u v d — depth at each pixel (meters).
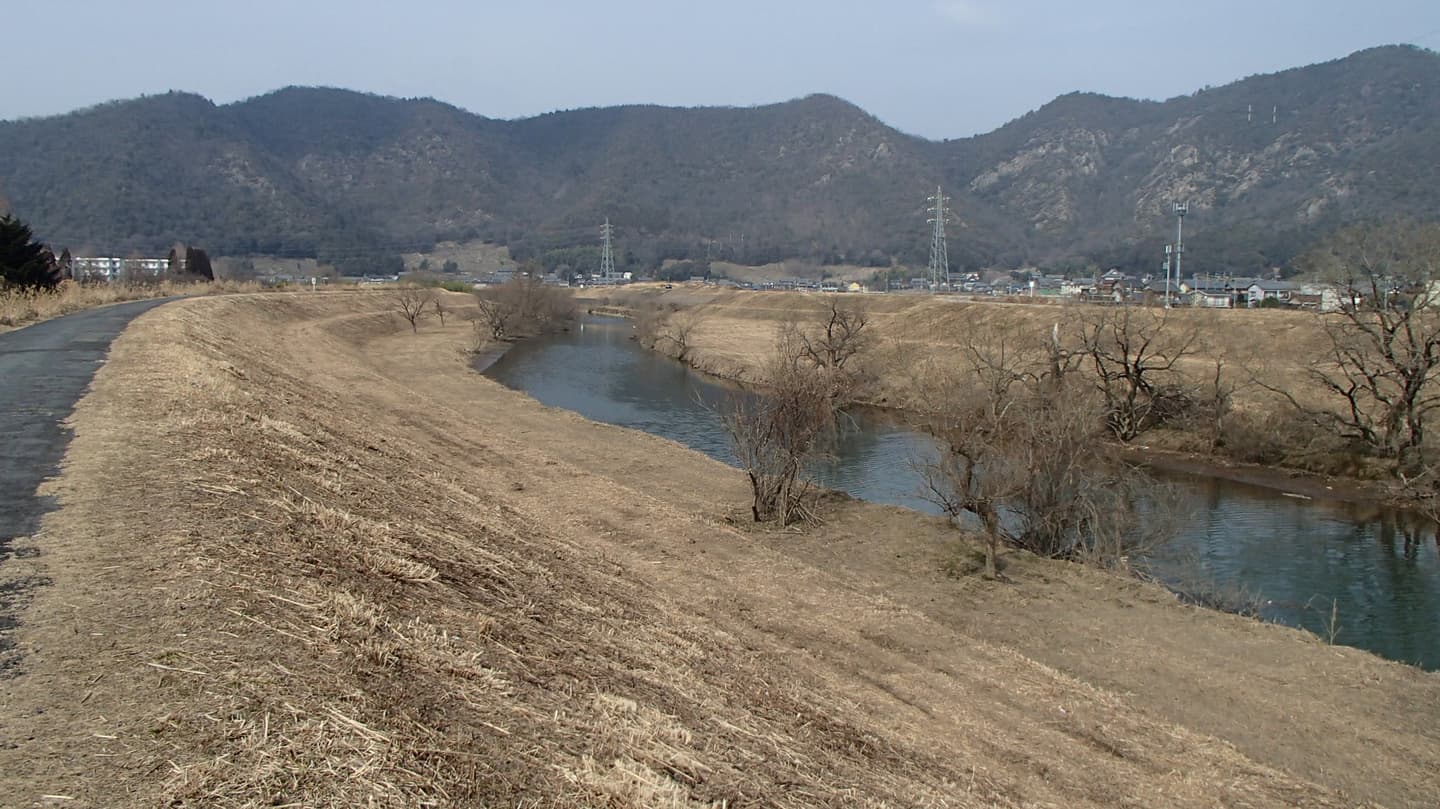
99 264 102.62
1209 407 33.38
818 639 12.98
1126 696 13.09
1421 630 17.08
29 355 19.09
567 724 6.20
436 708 5.67
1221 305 62.94
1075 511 20.59
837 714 9.57
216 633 5.75
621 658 8.51
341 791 4.38
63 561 6.69
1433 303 28.86
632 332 78.19
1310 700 13.24
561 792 5.13
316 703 5.15
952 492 23.08
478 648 7.01
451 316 77.94
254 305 50.16
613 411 39.22
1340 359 30.45
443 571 8.98
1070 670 13.95
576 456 26.61
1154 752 10.95
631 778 5.59
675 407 40.44
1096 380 34.62
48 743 4.33
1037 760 10.05
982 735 10.55
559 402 41.38
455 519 12.45
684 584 14.34
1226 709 12.90
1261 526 24.08
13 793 3.90
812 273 180.62
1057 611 16.42
